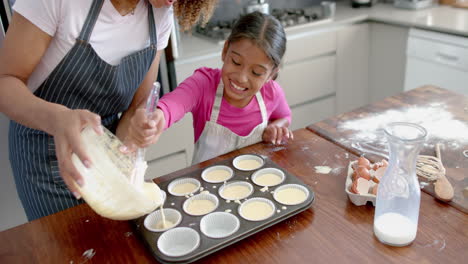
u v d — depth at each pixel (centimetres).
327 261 69
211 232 79
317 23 234
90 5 87
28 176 104
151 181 93
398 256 69
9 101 77
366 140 109
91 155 67
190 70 198
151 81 115
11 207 155
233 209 82
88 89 99
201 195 87
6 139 144
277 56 106
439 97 133
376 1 277
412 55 231
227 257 71
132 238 77
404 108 127
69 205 106
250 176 93
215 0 105
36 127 74
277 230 77
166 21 104
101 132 67
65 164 66
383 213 74
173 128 200
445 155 100
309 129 118
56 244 76
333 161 100
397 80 252
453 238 72
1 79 81
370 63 266
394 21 233
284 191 87
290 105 244
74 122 67
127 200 67
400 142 65
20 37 81
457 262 67
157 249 71
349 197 84
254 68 104
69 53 90
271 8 274
